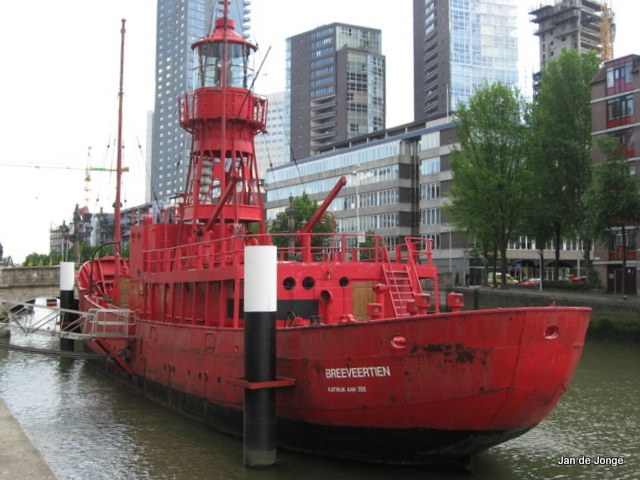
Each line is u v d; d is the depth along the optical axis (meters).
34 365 35.28
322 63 183.12
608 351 39.84
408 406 13.93
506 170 60.47
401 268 19.91
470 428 13.66
